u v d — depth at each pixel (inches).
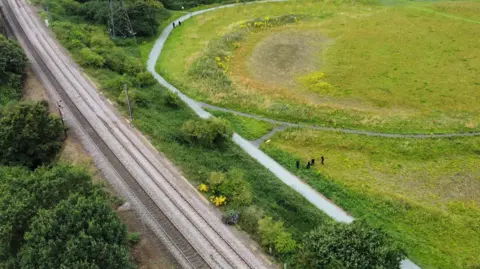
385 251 1213.7
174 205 1617.9
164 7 4237.2
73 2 3831.2
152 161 1854.1
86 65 2664.9
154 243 1467.8
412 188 1889.8
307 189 1863.9
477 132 2260.1
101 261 1187.9
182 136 2122.3
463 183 1919.3
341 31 3592.5
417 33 3496.6
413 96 2615.7
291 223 1619.1
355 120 2354.8
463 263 1498.5
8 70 2420.0
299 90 2704.2
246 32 3560.5
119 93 2390.5
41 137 1863.9
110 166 1815.9
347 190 1855.3
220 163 1942.7
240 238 1489.9
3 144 1784.0
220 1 4471.0
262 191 1804.9
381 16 3885.3
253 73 2918.3
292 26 3727.9
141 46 3408.0
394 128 2290.8
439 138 2204.7
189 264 1389.0
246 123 2363.4
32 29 3122.5
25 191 1371.8
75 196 1323.8
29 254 1178.6
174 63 3102.9
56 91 2357.3
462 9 3981.3
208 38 3545.8
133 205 1621.6
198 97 2615.7
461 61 3038.9
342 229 1315.2
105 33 3420.3
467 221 1689.2
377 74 2883.9
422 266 1477.6
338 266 1202.0
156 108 2431.1
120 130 2057.1
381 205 1760.6
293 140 2214.6
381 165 2036.2
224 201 1638.8
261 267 1373.0
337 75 2881.4
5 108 1967.3
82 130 2039.9
